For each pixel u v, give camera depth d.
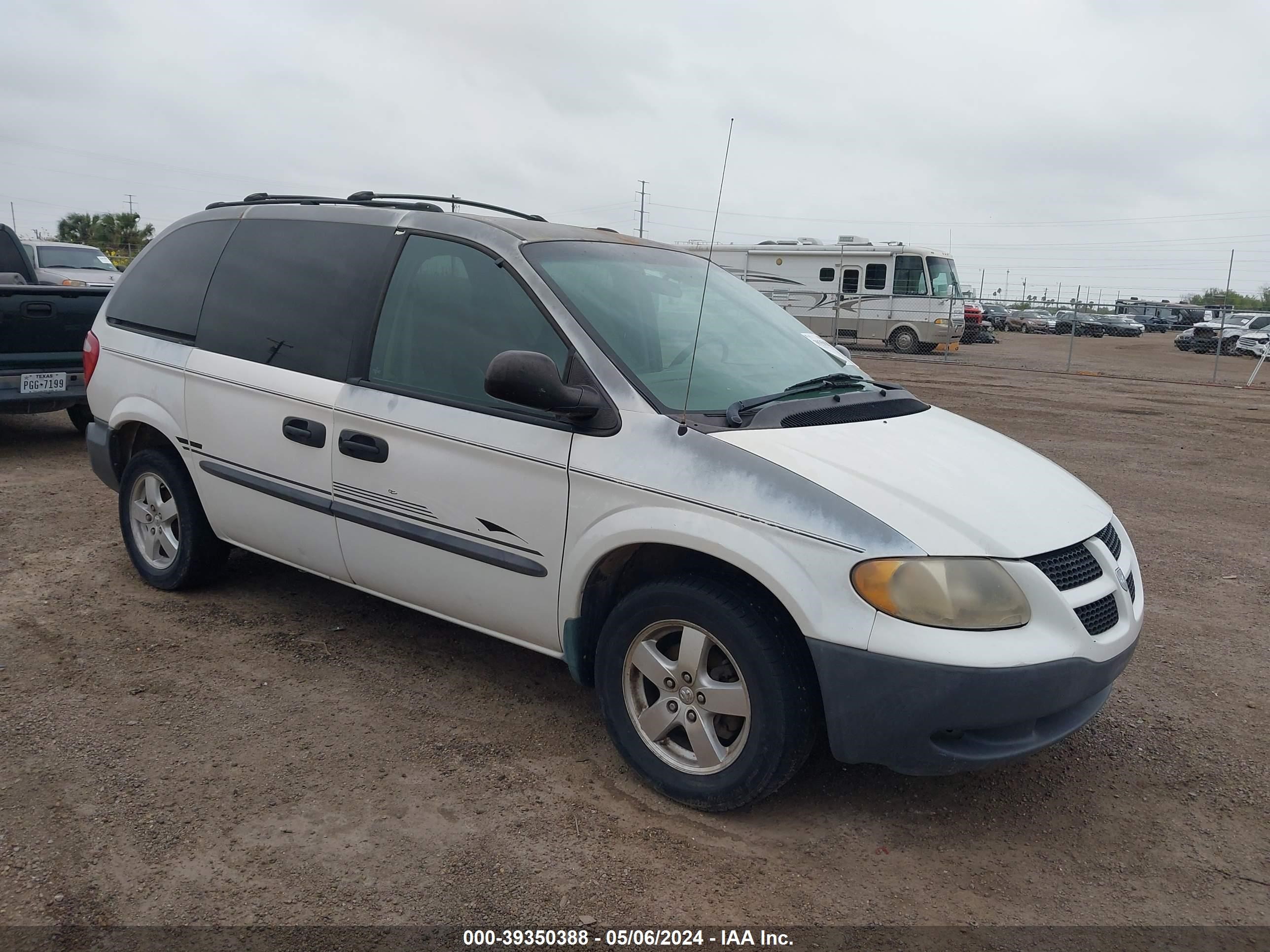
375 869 2.91
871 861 3.04
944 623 2.81
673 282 4.13
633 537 3.17
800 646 3.04
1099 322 45.53
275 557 4.45
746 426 3.24
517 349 3.58
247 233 4.64
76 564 5.44
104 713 3.77
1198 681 4.44
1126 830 3.26
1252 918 2.82
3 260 10.23
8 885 2.77
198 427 4.54
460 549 3.65
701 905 2.80
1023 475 3.42
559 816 3.20
